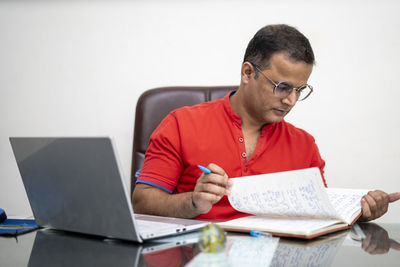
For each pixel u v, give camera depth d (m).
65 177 0.77
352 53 1.98
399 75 1.97
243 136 1.33
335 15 1.97
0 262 0.63
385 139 1.99
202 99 1.67
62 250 0.70
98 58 2.08
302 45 1.15
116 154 0.67
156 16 2.04
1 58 2.13
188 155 1.30
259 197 0.88
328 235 0.82
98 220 0.76
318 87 2.00
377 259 0.63
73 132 2.12
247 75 1.27
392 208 2.01
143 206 1.17
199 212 0.98
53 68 2.11
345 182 2.02
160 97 1.68
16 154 0.84
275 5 2.00
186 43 2.04
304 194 0.83
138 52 2.06
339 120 2.00
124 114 2.09
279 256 0.64
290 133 1.41
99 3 2.06
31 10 2.09
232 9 2.02
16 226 0.91
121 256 0.65
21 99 2.14
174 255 0.65
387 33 1.96
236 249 0.69
